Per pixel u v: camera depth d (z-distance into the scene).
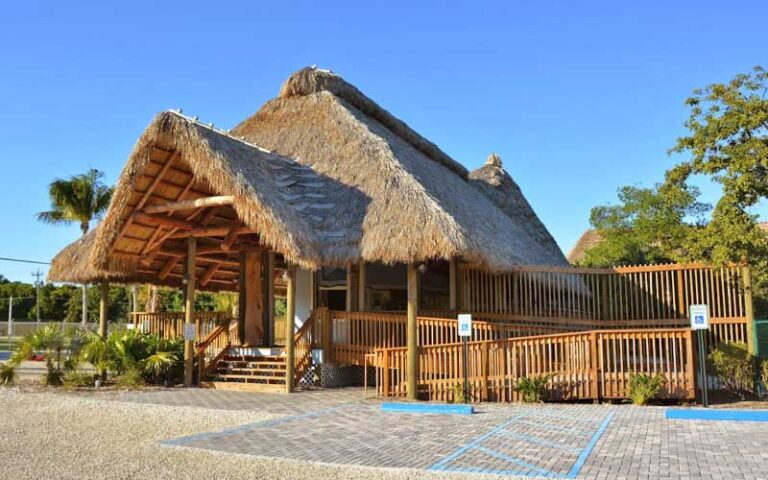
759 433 9.59
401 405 12.58
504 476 7.32
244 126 22.47
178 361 17.91
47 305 73.31
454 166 27.53
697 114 14.12
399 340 16.25
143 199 16.69
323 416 11.88
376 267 19.31
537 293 17.86
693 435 9.48
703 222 30.11
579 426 10.37
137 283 20.83
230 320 19.53
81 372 18.97
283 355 17.56
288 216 15.47
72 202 41.09
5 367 17.86
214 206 17.38
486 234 17.97
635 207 30.73
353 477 7.53
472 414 11.88
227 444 9.49
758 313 17.48
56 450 9.61
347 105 21.75
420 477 7.45
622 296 17.36
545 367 13.95
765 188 13.16
